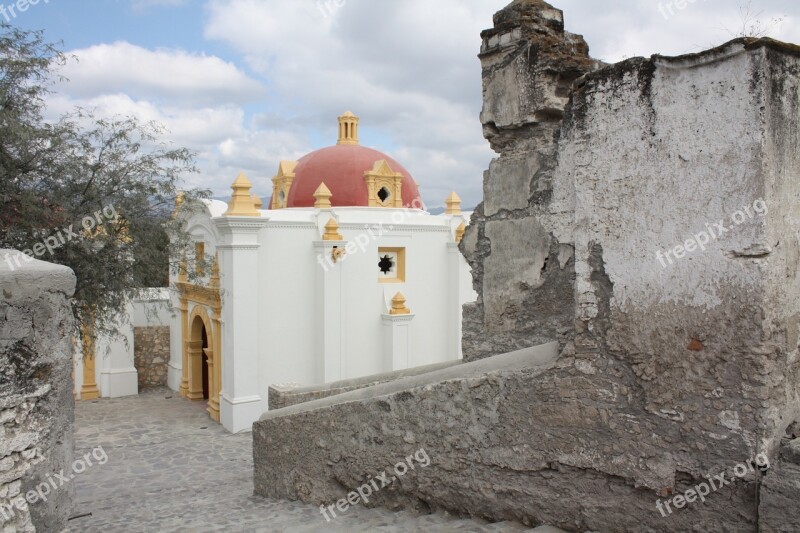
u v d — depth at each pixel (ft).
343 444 20.68
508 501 15.98
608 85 13.80
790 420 12.57
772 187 11.75
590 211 14.21
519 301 21.79
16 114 31.91
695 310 12.55
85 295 37.50
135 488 36.68
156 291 59.62
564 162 20.15
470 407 16.69
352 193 65.77
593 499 14.32
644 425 13.39
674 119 12.71
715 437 12.34
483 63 23.08
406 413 18.37
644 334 13.32
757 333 11.73
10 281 12.41
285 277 54.60
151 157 39.52
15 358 12.49
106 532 20.97
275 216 54.80
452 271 63.87
